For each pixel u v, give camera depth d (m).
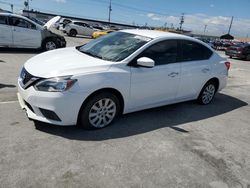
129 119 4.71
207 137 4.41
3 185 2.69
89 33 28.33
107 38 5.14
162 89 4.80
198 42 5.53
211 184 3.14
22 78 4.02
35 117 3.76
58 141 3.64
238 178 3.33
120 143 3.80
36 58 4.48
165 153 3.68
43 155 3.27
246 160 3.80
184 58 5.16
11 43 10.84
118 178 3.02
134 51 4.35
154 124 4.64
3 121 4.05
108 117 4.23
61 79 3.60
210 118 5.35
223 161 3.68
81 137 3.83
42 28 11.54
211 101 6.50
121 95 4.20
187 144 4.04
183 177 3.20
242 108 6.36
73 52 4.74
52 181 2.83
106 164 3.25
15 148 3.35
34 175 2.89
